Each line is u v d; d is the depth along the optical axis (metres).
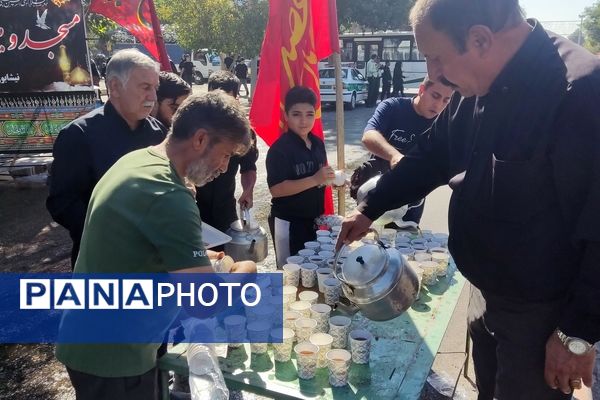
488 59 1.29
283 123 3.14
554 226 1.31
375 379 1.49
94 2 5.30
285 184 2.68
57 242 4.73
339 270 1.85
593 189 1.18
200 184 1.52
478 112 1.49
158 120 2.63
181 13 16.62
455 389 2.50
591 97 1.18
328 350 1.54
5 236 4.91
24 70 6.56
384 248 1.64
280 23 3.02
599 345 2.49
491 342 1.73
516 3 1.29
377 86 17.19
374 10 21.53
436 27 1.28
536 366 1.46
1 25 6.44
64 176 2.16
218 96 1.49
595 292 1.22
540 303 1.39
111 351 1.56
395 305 1.55
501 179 1.33
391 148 2.62
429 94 2.74
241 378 1.50
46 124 6.75
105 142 2.19
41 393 2.64
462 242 1.50
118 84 2.16
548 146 1.25
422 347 1.65
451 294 2.02
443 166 1.80
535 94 1.26
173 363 1.63
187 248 1.36
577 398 2.35
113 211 1.43
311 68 3.17
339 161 3.32
